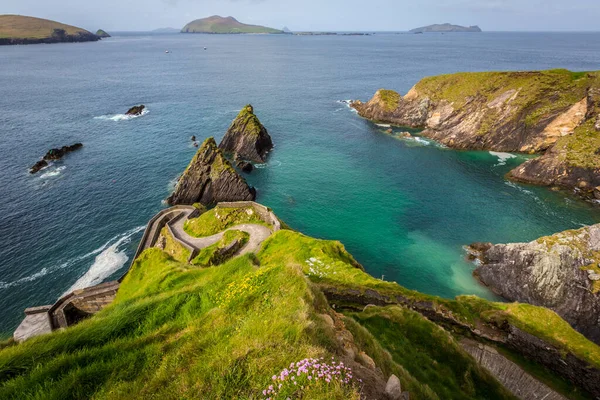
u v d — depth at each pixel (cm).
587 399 2453
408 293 3303
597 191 6328
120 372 1012
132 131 10256
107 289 3725
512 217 5922
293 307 1278
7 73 19688
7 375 991
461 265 4850
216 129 10475
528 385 2525
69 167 7712
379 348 1619
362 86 16475
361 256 5075
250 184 7244
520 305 3197
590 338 3606
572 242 4059
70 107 12750
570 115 7912
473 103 9481
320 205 6444
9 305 4109
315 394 779
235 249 4403
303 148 9144
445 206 6328
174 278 2988
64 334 1227
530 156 8400
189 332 1220
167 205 6419
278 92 15425
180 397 879
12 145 8806
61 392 920
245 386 871
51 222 5706
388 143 9512
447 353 2306
